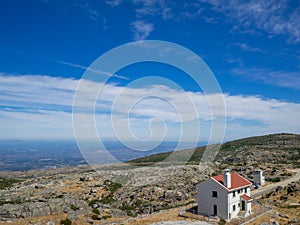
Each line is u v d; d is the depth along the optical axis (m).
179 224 43.25
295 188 68.75
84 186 79.31
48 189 77.25
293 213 50.12
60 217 42.88
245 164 117.88
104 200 64.06
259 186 80.56
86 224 42.47
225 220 47.12
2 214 41.91
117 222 44.53
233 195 49.75
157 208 57.34
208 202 50.31
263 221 45.34
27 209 43.31
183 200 64.25
